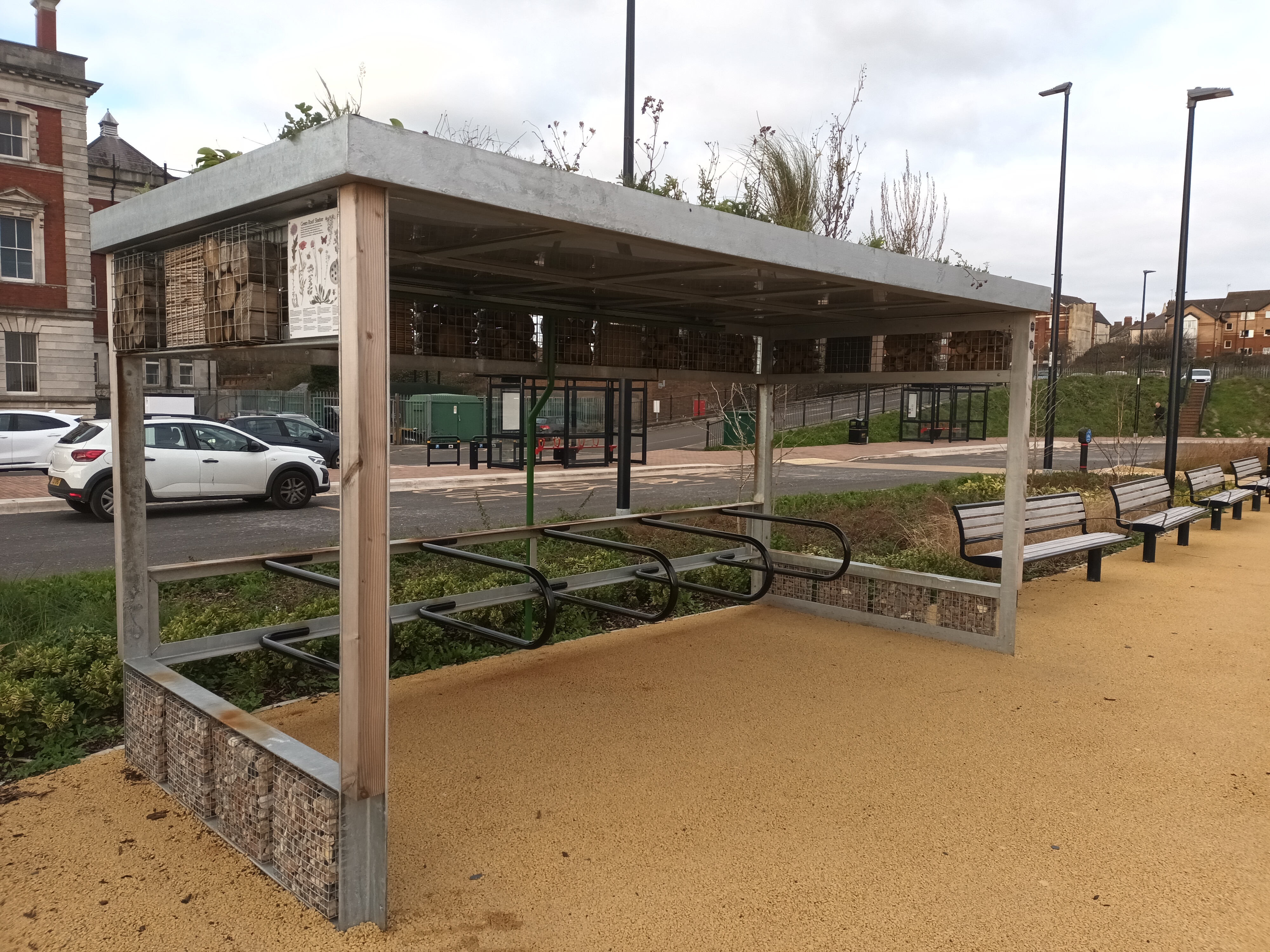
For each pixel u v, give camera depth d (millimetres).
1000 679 4910
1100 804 3381
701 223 3271
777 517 5125
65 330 31109
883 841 3055
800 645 5547
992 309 5281
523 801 3326
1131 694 4688
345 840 2455
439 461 23406
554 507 13305
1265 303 84812
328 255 2457
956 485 15664
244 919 2523
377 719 2459
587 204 2814
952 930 2539
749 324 6480
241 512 13094
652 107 6504
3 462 17562
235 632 4035
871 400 45969
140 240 3238
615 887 2734
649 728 4090
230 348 3068
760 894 2709
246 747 2803
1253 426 40844
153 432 12453
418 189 2338
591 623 6000
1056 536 10211
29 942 2391
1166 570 8391
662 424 41312
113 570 7449
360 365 2303
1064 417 41531
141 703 3447
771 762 3723
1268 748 3967
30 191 30141
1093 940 2502
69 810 3178
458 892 2693
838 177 7020
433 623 5242
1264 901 2723
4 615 5430
